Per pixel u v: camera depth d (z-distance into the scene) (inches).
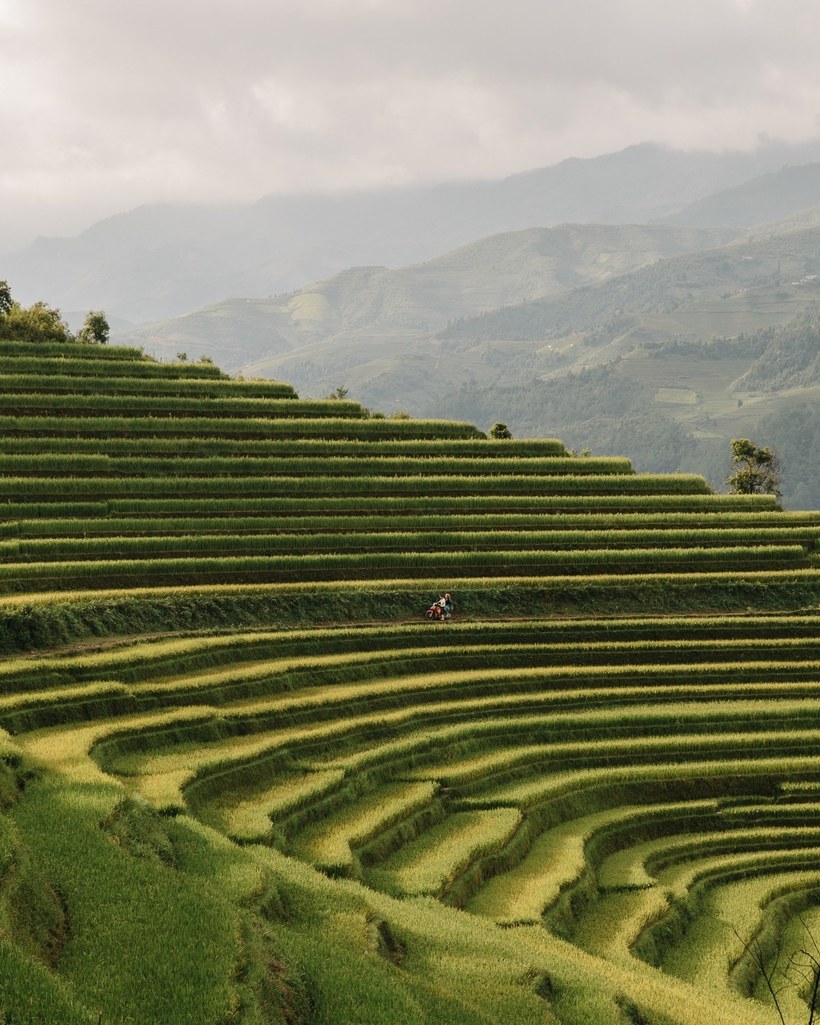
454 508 3029.0
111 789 1217.4
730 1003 1309.1
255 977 856.9
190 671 1987.0
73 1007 696.4
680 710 2193.7
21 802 1151.0
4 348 3366.1
